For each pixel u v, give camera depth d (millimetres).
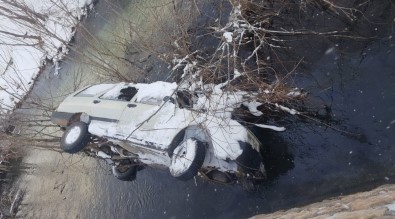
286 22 7520
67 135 7820
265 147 6625
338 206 4289
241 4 7238
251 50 7625
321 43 6883
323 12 7129
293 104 6590
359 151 5680
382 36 6234
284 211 5664
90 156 9938
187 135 6258
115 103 7496
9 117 12234
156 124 6469
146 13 11570
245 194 6711
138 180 8930
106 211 9562
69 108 8258
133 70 10500
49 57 14953
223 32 7414
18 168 13922
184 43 7930
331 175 5785
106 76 11156
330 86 6418
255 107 6488
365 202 3893
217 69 7152
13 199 13258
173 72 8445
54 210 11312
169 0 10297
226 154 5750
